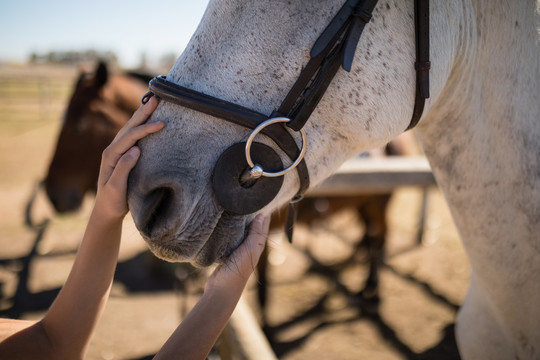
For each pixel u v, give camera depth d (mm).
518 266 1052
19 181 6023
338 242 4309
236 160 793
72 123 3182
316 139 860
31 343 838
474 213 1071
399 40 841
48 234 4277
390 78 842
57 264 3602
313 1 793
